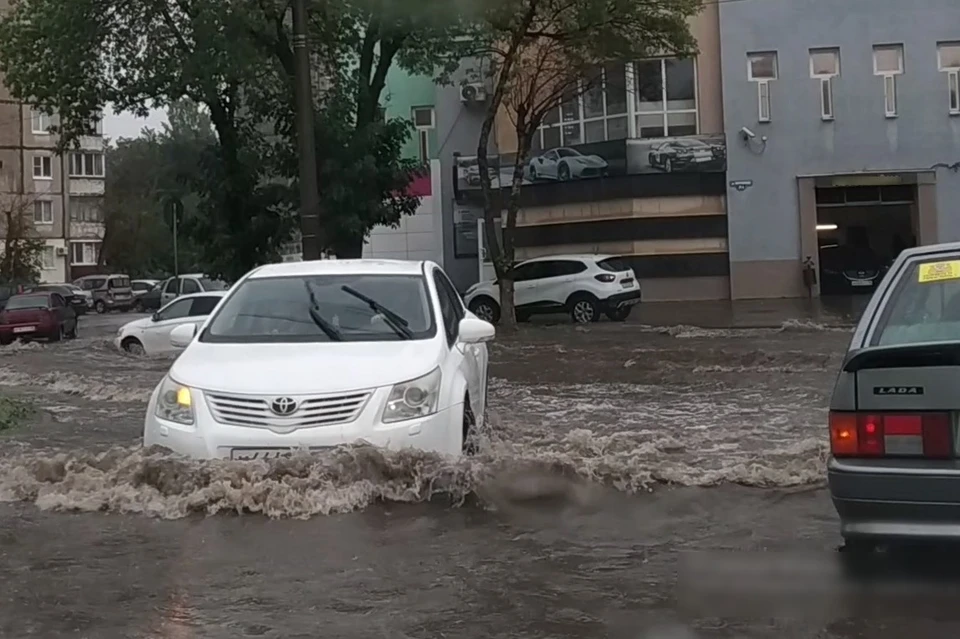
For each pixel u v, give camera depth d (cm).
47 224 6575
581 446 821
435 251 3828
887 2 3278
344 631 455
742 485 710
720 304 3144
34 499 684
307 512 637
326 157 2672
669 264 3322
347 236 2725
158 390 717
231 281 2853
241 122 2808
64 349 2427
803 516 631
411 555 563
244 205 2795
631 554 562
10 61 2778
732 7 3306
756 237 3309
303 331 773
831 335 2005
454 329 821
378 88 2814
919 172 3291
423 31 2708
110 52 2688
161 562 555
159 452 686
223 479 650
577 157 3412
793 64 3303
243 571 539
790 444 862
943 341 478
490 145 3719
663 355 1700
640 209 3316
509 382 1407
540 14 2495
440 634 451
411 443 678
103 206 6888
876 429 469
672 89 3359
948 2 3266
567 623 462
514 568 541
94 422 1109
